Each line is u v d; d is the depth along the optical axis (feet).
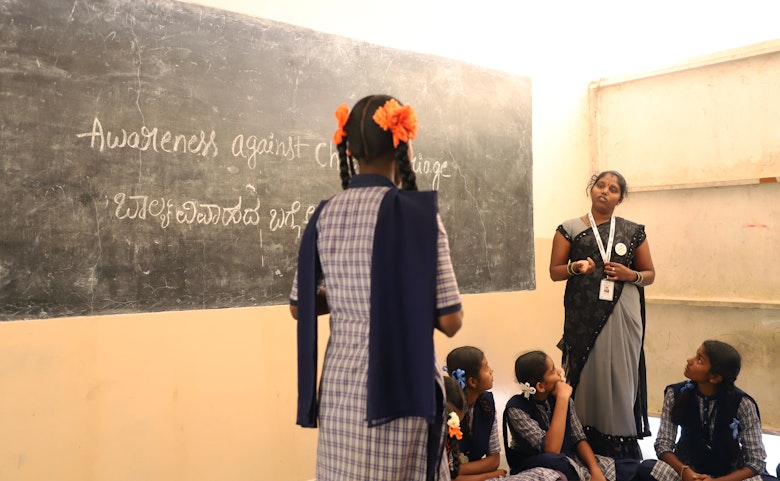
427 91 11.87
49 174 8.13
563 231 11.79
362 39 11.05
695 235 13.94
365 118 5.13
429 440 5.04
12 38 7.89
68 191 8.25
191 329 9.21
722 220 13.58
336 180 10.69
